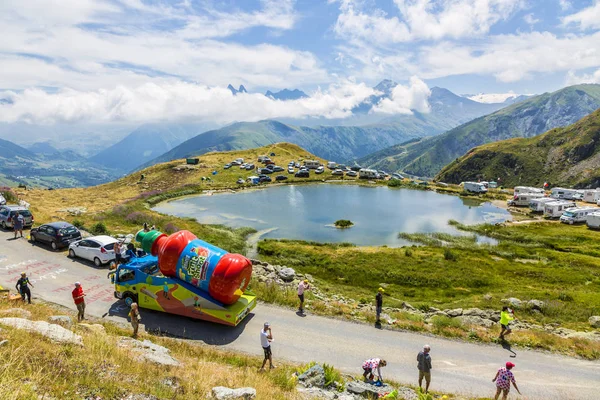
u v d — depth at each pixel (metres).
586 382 19.41
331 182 134.00
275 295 27.84
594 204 97.75
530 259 53.44
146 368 12.65
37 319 17.20
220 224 71.19
